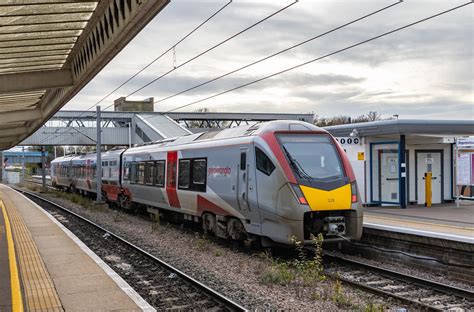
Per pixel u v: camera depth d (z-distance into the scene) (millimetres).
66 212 24703
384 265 11773
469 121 17703
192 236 15922
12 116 27688
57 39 13492
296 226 11008
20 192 47719
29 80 16953
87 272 9242
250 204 12250
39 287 8180
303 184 11227
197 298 8438
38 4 10070
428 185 18641
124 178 23562
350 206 11531
